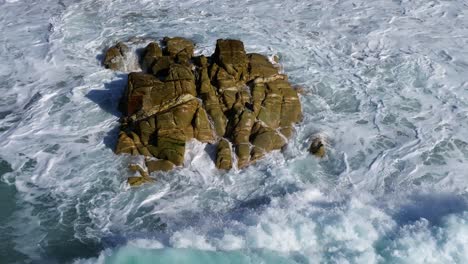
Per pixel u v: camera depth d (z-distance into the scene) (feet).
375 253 34.86
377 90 53.16
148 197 40.91
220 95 48.37
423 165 44.11
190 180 42.45
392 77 55.06
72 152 45.11
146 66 54.49
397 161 44.47
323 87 53.21
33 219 39.06
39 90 52.80
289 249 35.58
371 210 38.55
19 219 39.09
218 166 43.34
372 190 41.60
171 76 47.98
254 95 48.65
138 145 44.52
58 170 43.27
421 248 34.78
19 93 52.49
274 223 37.19
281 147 45.42
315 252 35.24
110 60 56.18
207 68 50.26
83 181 42.19
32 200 40.60
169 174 42.78
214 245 36.06
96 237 37.65
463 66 56.75
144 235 37.73
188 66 51.01
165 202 40.57
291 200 40.09
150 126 44.88
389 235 36.14
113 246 36.83
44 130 47.62
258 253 35.35
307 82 53.78
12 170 43.29
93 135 47.03
